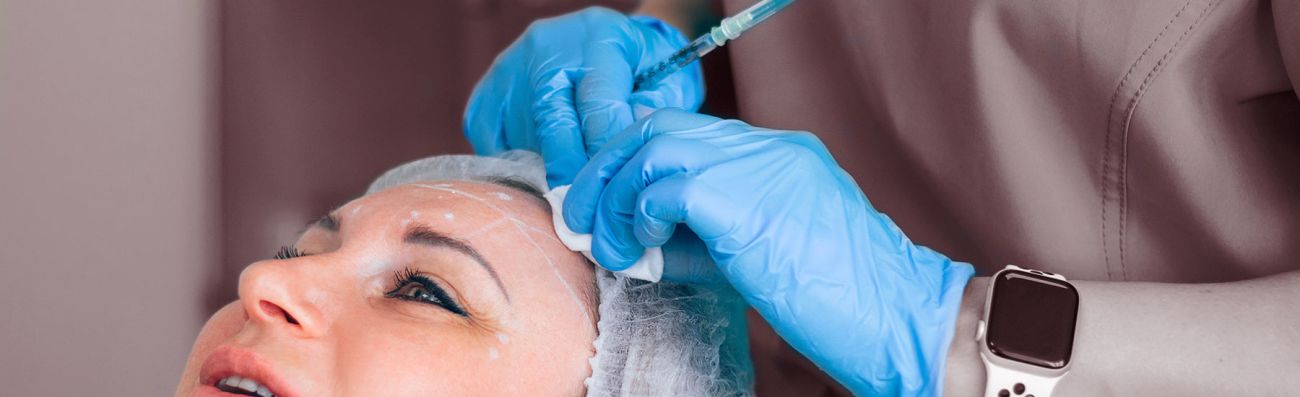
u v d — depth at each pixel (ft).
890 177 4.78
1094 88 3.78
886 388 3.13
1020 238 4.17
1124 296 3.08
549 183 4.10
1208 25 3.50
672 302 3.60
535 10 6.79
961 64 4.13
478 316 3.32
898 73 4.46
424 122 6.77
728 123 3.43
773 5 4.15
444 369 3.18
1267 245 3.73
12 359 5.76
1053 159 4.03
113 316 5.90
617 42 4.74
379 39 6.53
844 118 4.83
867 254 3.17
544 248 3.52
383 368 3.13
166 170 5.96
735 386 3.81
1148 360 2.88
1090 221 4.04
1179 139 3.66
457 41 6.88
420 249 3.45
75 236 5.86
